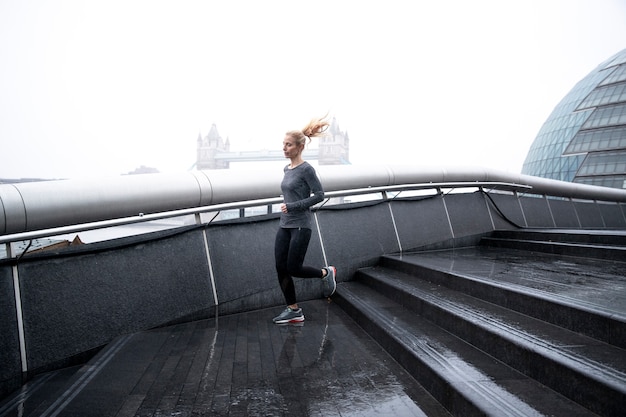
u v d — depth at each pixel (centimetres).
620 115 6788
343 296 474
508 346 251
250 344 347
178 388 258
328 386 261
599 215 1262
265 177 486
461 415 209
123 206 367
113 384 263
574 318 266
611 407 177
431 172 712
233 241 470
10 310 301
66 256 338
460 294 395
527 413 185
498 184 852
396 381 268
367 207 632
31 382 300
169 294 403
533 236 723
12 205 303
